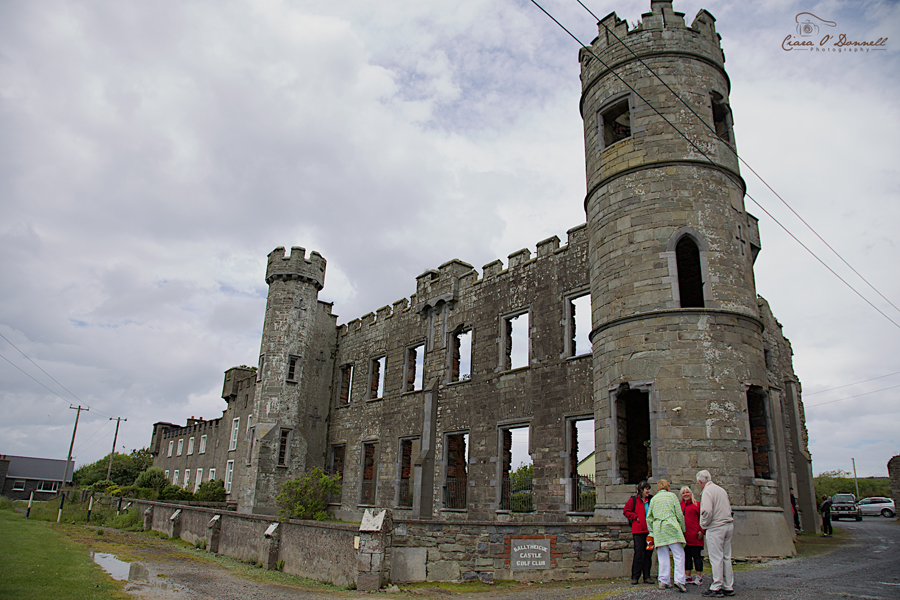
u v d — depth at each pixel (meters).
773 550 14.27
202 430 49.50
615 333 17.03
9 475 76.38
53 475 79.12
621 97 18.69
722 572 9.45
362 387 34.00
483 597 10.23
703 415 15.19
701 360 15.60
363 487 31.89
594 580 12.25
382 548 10.91
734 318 16.17
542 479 21.61
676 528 10.24
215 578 12.35
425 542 11.45
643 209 17.28
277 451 33.19
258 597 10.17
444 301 28.47
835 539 19.88
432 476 26.69
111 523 27.16
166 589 10.73
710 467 14.81
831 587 9.94
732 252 16.89
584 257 22.36
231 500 38.00
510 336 25.58
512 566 11.88
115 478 64.62
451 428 26.45
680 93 17.98
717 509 9.67
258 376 34.91
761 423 16.47
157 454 60.44
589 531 12.69
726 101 18.80
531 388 23.03
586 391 20.92
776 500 15.39
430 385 28.25
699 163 17.36
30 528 20.55
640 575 12.31
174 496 38.81
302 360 35.22
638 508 11.77
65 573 11.23
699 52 18.50
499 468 23.64
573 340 22.50
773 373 23.77
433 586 11.06
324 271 37.75
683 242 19.44
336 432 34.84
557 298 23.02
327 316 37.62
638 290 16.78
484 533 11.88
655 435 15.46
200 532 19.42
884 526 27.77
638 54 18.58
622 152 18.16
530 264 24.59
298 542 13.42
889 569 12.18
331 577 11.80
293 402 34.41
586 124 20.16
